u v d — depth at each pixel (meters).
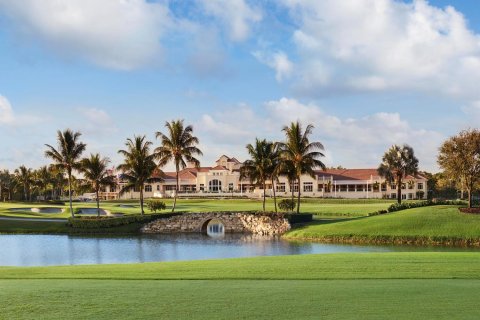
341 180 132.50
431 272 20.16
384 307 12.84
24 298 14.09
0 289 15.60
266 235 61.31
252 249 47.44
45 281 18.23
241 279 18.66
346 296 14.23
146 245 52.25
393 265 22.02
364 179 131.25
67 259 41.88
